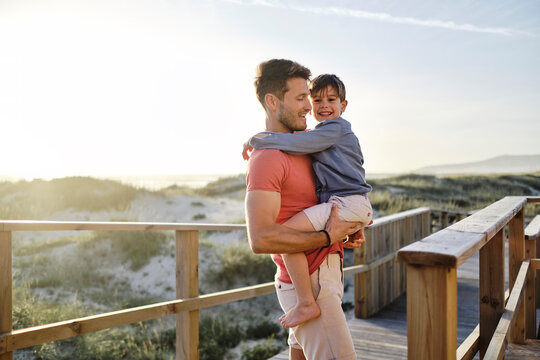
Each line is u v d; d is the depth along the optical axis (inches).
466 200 784.3
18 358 200.2
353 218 63.9
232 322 284.8
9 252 80.1
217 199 952.3
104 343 226.8
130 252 367.9
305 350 65.2
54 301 283.7
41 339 81.2
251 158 62.9
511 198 121.0
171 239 400.5
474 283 245.6
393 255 221.5
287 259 62.2
